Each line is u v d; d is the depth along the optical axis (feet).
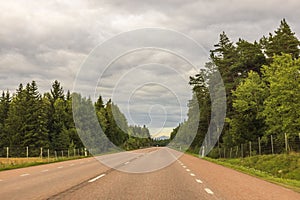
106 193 39.04
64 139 272.72
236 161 143.23
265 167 108.88
